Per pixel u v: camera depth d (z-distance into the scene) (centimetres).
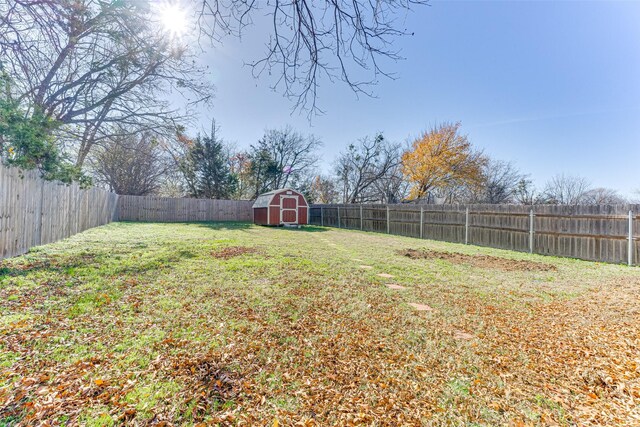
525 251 852
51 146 574
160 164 2083
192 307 322
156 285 394
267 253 678
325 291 401
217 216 2003
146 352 226
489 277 521
